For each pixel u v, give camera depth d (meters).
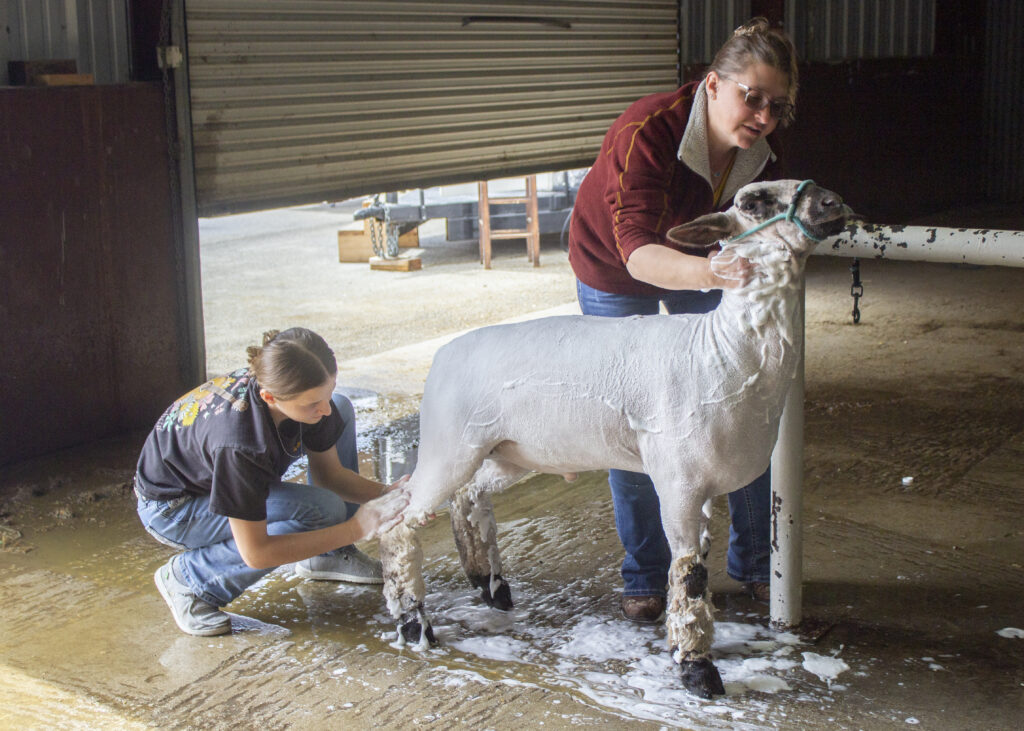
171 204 5.34
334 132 6.32
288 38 5.90
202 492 3.13
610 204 2.85
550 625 3.22
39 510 4.27
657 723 2.65
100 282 5.05
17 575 3.67
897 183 12.16
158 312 5.35
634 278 2.99
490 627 3.21
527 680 2.88
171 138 5.29
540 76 7.78
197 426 2.98
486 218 10.60
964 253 2.76
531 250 10.77
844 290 8.41
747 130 2.71
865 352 6.48
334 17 6.14
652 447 2.73
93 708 2.77
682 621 2.74
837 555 3.68
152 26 5.27
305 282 10.10
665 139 2.80
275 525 3.25
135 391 5.30
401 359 6.77
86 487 4.53
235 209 5.84
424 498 2.99
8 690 2.88
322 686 2.87
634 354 2.73
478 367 2.88
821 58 11.91
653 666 2.94
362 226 12.12
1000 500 4.14
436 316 8.29
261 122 5.87
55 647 3.13
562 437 2.83
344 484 3.43
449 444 2.92
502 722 2.67
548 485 4.52
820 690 2.80
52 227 4.81
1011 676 2.84
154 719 2.71
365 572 3.56
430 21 6.79
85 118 4.88
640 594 3.21
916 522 3.95
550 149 8.05
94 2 5.28
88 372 5.07
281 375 2.78
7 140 4.57
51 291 4.84
